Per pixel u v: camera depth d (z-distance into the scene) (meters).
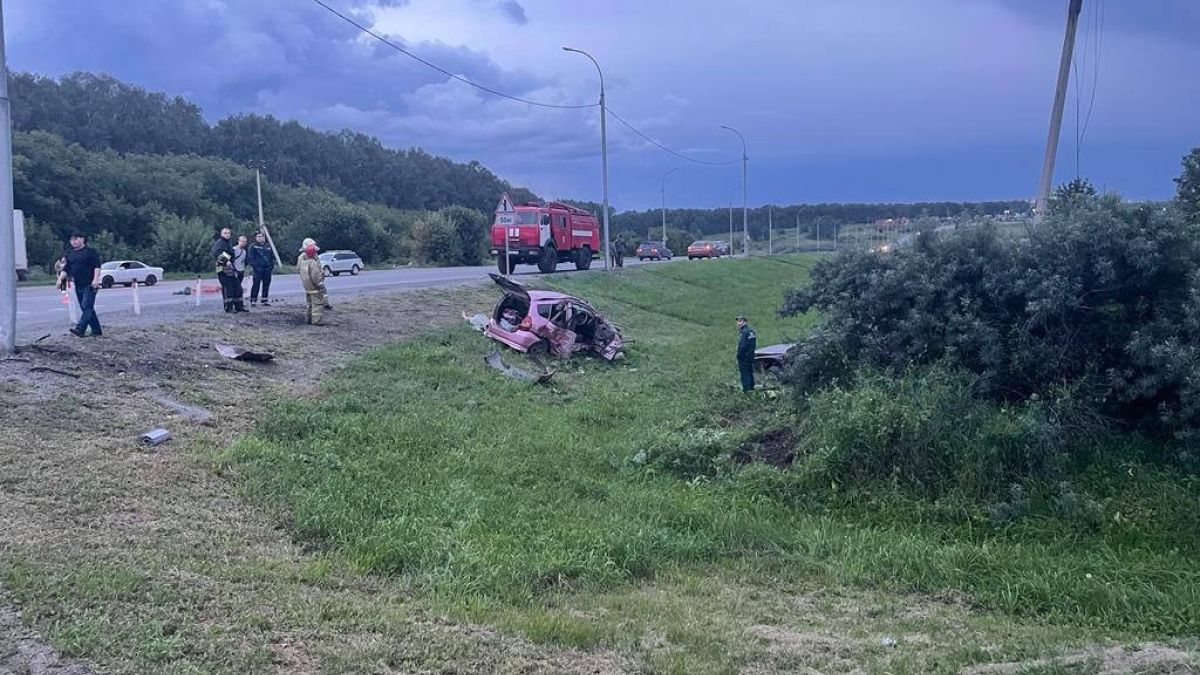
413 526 8.14
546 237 35.91
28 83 98.44
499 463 10.85
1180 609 7.18
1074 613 7.21
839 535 8.88
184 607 5.76
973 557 8.17
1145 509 9.42
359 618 5.90
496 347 19.47
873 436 10.04
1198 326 10.25
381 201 119.31
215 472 9.12
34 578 5.88
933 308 11.91
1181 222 10.91
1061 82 16.33
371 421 12.11
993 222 12.08
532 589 7.09
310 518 8.09
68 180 67.25
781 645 6.05
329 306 20.05
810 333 13.19
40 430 9.27
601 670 5.46
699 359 22.09
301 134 120.81
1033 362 11.06
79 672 4.83
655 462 11.48
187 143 110.38
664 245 71.94
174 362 13.13
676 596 7.22
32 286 35.59
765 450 11.62
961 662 5.84
